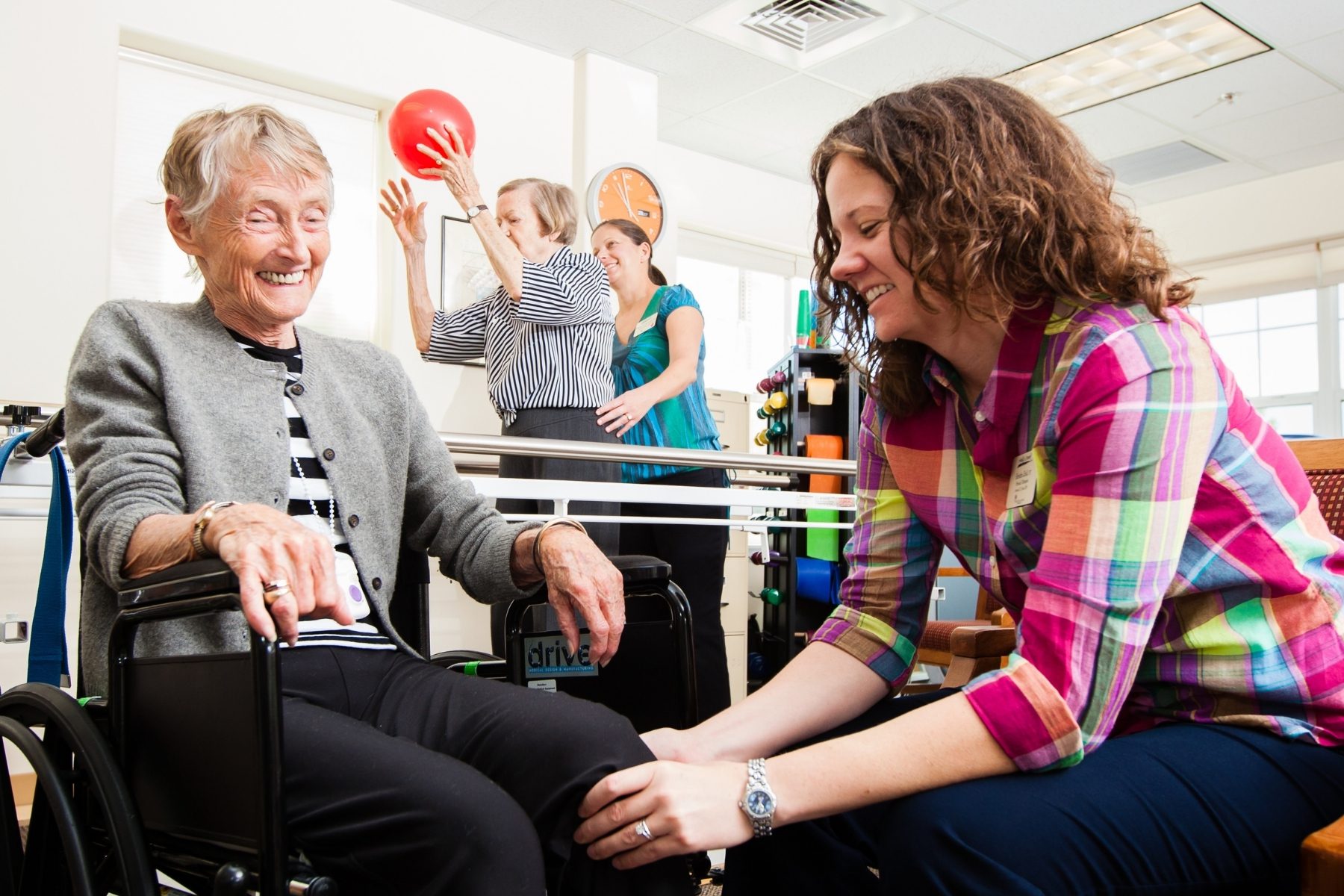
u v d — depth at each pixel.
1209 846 0.84
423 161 2.67
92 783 0.85
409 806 0.84
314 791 0.88
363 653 1.13
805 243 7.09
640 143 4.93
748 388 6.98
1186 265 7.43
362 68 4.14
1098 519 0.88
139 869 0.82
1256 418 1.00
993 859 0.80
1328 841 0.71
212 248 1.09
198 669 0.85
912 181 0.97
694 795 0.86
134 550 0.93
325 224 1.15
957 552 1.15
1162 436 0.88
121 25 3.62
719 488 2.66
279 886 0.76
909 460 1.17
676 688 1.47
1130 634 0.87
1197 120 6.04
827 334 1.24
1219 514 0.94
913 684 3.64
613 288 2.91
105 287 3.56
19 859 1.05
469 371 4.32
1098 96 5.69
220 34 3.82
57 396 3.45
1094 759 0.89
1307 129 6.18
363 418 1.21
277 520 0.84
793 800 0.86
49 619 1.20
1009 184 0.94
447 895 0.83
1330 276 6.80
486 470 3.07
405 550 1.32
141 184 3.82
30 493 1.68
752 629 4.47
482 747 0.98
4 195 3.38
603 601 1.15
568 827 0.91
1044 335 0.98
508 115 4.54
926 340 1.07
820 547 4.14
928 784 0.87
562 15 4.59
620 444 2.30
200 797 0.85
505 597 1.25
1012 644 2.03
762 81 5.41
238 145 1.07
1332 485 1.35
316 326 4.16
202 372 1.09
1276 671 0.93
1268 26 4.95
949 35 4.97
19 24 3.43
